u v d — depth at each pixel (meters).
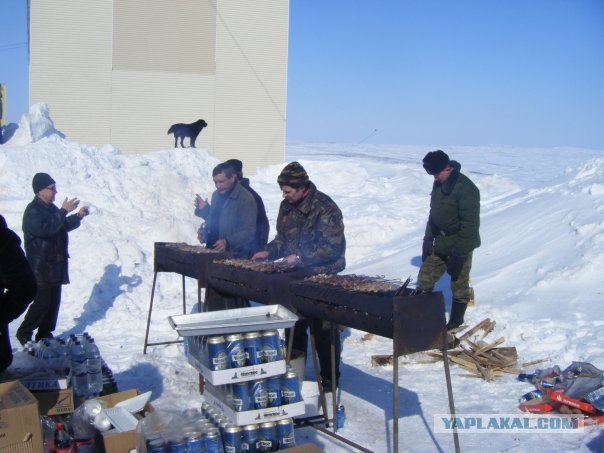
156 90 25.73
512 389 5.49
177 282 9.37
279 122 27.20
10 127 18.88
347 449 4.46
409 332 3.94
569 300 7.06
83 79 24.92
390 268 9.79
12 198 11.34
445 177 6.72
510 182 15.87
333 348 4.74
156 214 11.66
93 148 13.67
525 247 8.73
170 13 25.61
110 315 8.25
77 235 10.10
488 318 6.94
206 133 26.45
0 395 3.80
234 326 3.89
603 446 4.12
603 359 5.71
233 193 6.36
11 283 3.71
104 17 24.89
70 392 4.38
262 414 3.83
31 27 24.27
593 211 8.86
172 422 3.75
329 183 16.61
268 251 5.64
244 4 26.38
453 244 6.82
